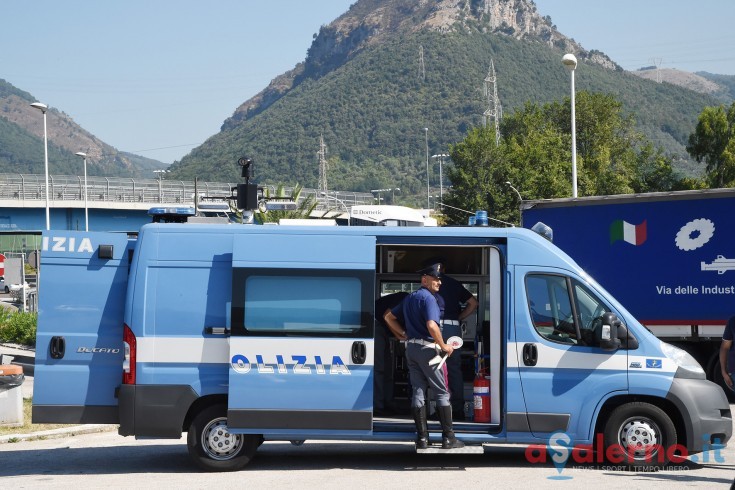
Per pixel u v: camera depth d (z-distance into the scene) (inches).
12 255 2741.1
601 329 358.6
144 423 360.8
